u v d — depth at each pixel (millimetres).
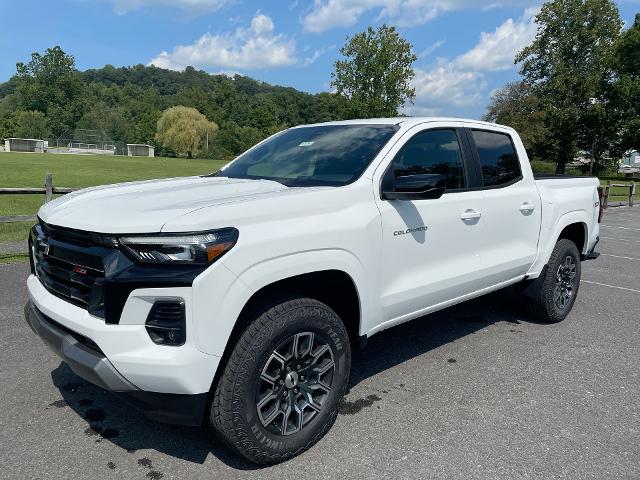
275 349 2689
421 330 5004
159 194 3004
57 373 3834
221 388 2572
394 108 42188
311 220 2857
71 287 2711
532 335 4934
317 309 2844
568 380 3949
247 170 3938
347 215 3051
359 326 3203
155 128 112812
